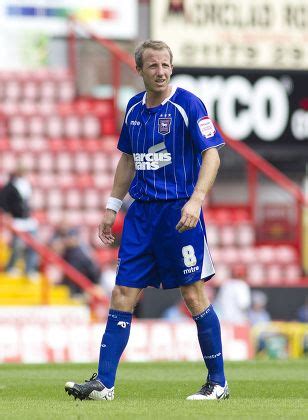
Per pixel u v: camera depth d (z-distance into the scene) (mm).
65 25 75875
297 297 57219
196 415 18406
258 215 73000
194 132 21547
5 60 76000
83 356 45969
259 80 70250
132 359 45562
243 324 49500
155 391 24891
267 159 72062
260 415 18578
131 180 22859
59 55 76438
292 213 72750
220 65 70500
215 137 21578
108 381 21812
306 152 70750
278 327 48812
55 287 60000
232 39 70812
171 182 21719
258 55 71062
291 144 70438
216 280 70188
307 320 57000
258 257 70875
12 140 74500
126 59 74125
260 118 70188
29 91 76250
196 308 22094
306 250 71562
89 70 76062
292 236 72688
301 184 73250
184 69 70188
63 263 57469
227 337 47906
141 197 21844
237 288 56688
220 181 73000
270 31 71188
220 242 71938
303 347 49375
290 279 70625
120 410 19391
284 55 71188
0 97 75938
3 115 75062
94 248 69500
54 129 75562
